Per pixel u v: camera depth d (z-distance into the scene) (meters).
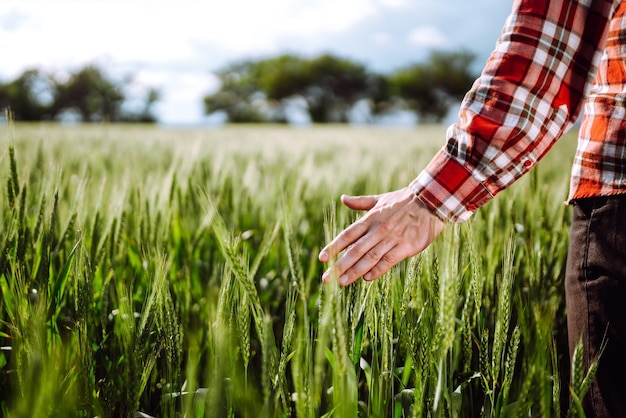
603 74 1.15
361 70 78.38
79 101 51.25
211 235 2.78
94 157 5.25
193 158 3.40
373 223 1.19
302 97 81.00
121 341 1.51
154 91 52.97
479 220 1.98
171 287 2.06
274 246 2.71
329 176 4.18
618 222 1.10
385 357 1.23
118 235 2.10
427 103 77.12
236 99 82.44
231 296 1.27
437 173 1.16
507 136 1.11
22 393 1.21
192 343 1.17
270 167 4.54
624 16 1.11
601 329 1.14
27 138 7.85
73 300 1.57
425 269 1.53
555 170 4.79
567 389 1.60
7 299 1.55
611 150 1.12
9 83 47.44
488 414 1.28
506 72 1.12
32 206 2.44
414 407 1.08
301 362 1.07
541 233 2.23
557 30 1.10
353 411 1.05
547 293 1.82
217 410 1.05
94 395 1.23
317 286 2.45
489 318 1.68
